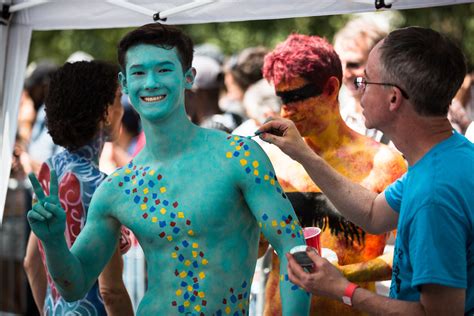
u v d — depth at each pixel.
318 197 5.05
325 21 14.09
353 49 7.13
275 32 14.62
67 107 4.80
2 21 5.82
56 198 3.86
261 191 3.90
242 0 5.31
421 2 4.93
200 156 3.99
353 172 5.02
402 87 3.54
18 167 9.41
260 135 4.39
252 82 9.14
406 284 3.64
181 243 3.95
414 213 3.46
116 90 4.98
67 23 5.84
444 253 3.36
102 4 5.70
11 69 5.94
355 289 3.53
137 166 4.12
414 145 3.61
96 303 4.82
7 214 9.25
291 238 3.87
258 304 7.04
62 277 4.00
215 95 9.37
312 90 4.96
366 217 4.25
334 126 5.07
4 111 5.94
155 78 3.89
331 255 4.90
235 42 14.80
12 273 9.25
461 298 3.38
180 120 4.00
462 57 3.58
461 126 8.07
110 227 4.19
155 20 5.44
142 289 7.70
